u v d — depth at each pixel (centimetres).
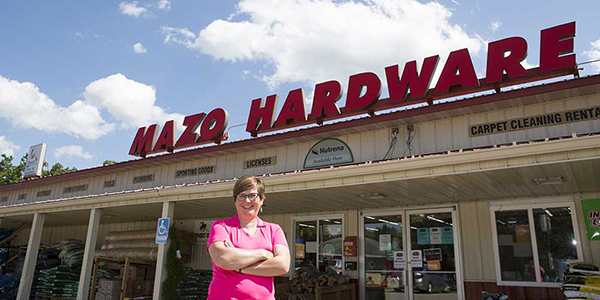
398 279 962
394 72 1002
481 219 891
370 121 995
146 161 1451
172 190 948
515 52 867
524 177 661
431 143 948
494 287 849
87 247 1091
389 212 1008
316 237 1108
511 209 862
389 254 986
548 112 833
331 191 800
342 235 1065
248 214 289
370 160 1020
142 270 1222
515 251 843
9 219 1577
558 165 578
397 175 667
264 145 1195
